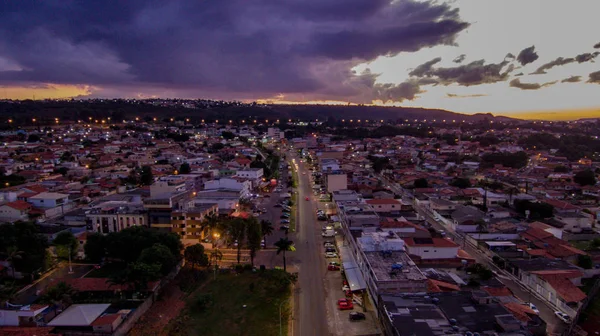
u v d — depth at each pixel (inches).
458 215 4852.4
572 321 2544.3
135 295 2970.0
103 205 4891.7
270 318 2785.4
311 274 3506.4
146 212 4375.0
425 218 5295.3
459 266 3560.5
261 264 3735.2
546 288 2987.2
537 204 5182.1
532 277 3147.1
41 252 3432.6
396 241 3366.1
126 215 4389.8
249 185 6811.0
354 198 5669.3
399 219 4608.8
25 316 2509.8
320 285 3287.4
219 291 3191.4
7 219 4891.7
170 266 3253.0
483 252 3964.1
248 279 3398.1
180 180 6653.5
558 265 3331.7
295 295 3120.1
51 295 2674.7
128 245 3567.9
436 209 5428.2
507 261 3501.5
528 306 2719.0
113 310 2768.2
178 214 4288.9
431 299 2463.1
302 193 6973.4
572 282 3112.7
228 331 2630.4
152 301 2967.5
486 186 6904.5
